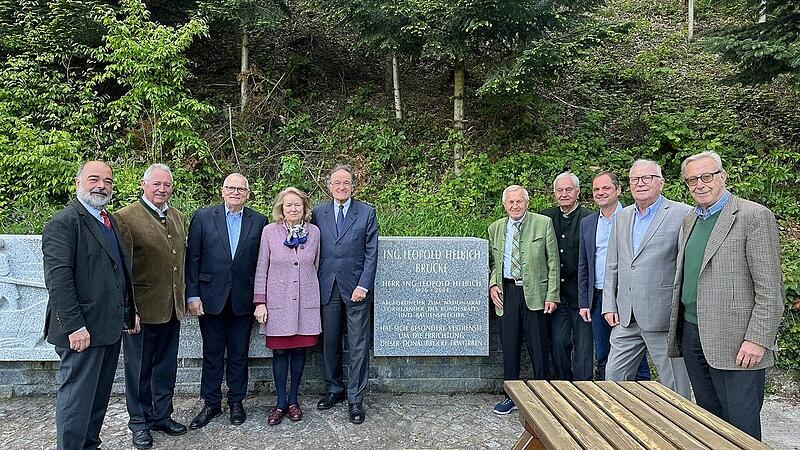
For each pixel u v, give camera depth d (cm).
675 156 782
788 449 368
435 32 759
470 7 722
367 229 417
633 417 227
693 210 321
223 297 390
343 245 412
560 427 216
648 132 848
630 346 363
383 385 467
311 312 405
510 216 427
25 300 446
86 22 825
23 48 842
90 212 324
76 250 312
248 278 400
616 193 398
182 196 761
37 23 834
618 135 869
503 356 434
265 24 868
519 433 389
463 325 461
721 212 296
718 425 218
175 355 388
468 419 413
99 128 867
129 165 791
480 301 462
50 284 301
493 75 774
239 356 405
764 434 392
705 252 295
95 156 814
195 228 394
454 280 461
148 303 361
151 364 376
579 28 750
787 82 748
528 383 283
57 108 816
